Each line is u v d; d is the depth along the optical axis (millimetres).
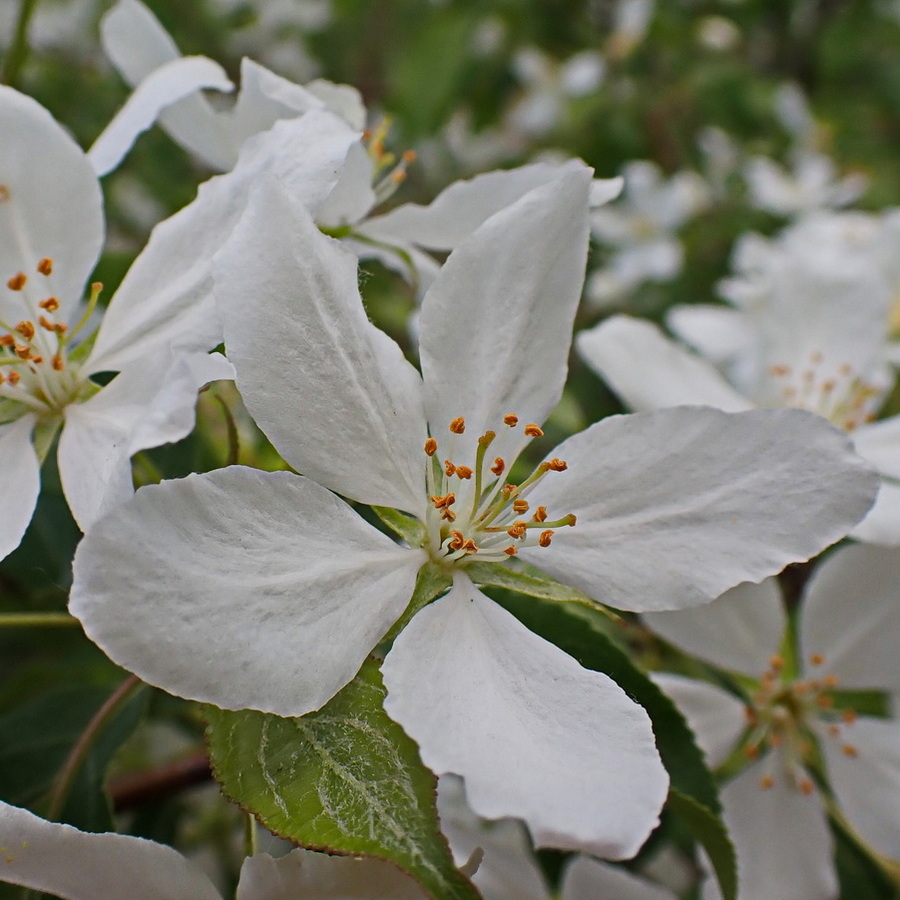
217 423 102
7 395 83
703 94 245
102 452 78
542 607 86
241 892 71
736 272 195
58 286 89
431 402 80
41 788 94
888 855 105
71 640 107
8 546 78
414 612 75
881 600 104
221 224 80
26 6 109
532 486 81
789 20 291
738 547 76
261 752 68
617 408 164
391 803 65
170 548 64
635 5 252
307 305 72
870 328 123
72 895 72
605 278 208
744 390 130
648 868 121
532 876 103
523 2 245
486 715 71
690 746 84
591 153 240
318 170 77
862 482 75
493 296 80
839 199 220
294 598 69
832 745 107
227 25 233
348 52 242
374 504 76
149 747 130
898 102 272
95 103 200
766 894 102
